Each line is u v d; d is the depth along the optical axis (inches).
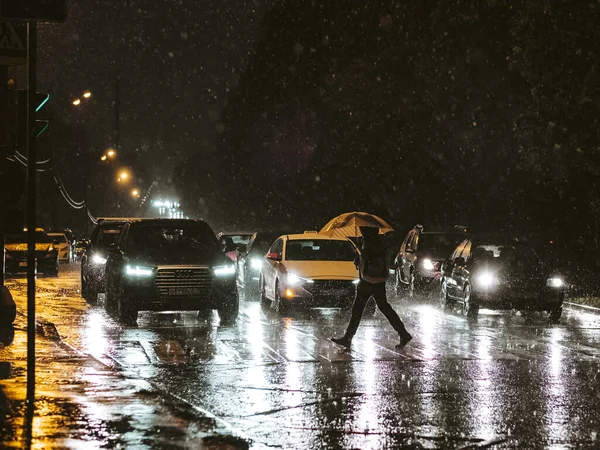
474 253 1362.0
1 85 973.2
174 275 1196.5
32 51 601.3
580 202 1841.8
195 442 514.6
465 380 772.6
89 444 505.7
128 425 556.1
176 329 1155.3
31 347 606.9
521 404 668.7
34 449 490.9
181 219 1314.0
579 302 1603.1
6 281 2118.6
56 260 2418.8
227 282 1216.8
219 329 1159.6
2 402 623.5
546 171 1684.3
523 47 1568.7
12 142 650.2
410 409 649.0
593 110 1525.6
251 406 657.6
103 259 1489.9
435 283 1756.9
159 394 661.9
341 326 1208.2
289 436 562.9
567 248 1891.0
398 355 927.0
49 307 1444.4
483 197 2116.1
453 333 1141.7
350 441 551.5
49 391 668.7
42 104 641.0
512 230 2023.9
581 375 802.2
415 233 1882.4
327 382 759.7
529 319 1354.6
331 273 1334.9
